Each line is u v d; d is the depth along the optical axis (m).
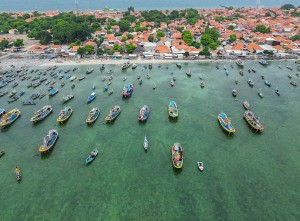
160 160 91.19
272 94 143.12
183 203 74.00
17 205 74.81
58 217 70.94
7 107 131.75
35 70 180.50
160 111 124.88
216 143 99.81
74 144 101.31
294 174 84.00
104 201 75.31
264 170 85.69
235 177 82.81
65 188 80.19
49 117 121.56
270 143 99.81
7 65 189.50
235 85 155.38
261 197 75.44
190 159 91.25
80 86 156.25
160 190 78.62
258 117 114.62
